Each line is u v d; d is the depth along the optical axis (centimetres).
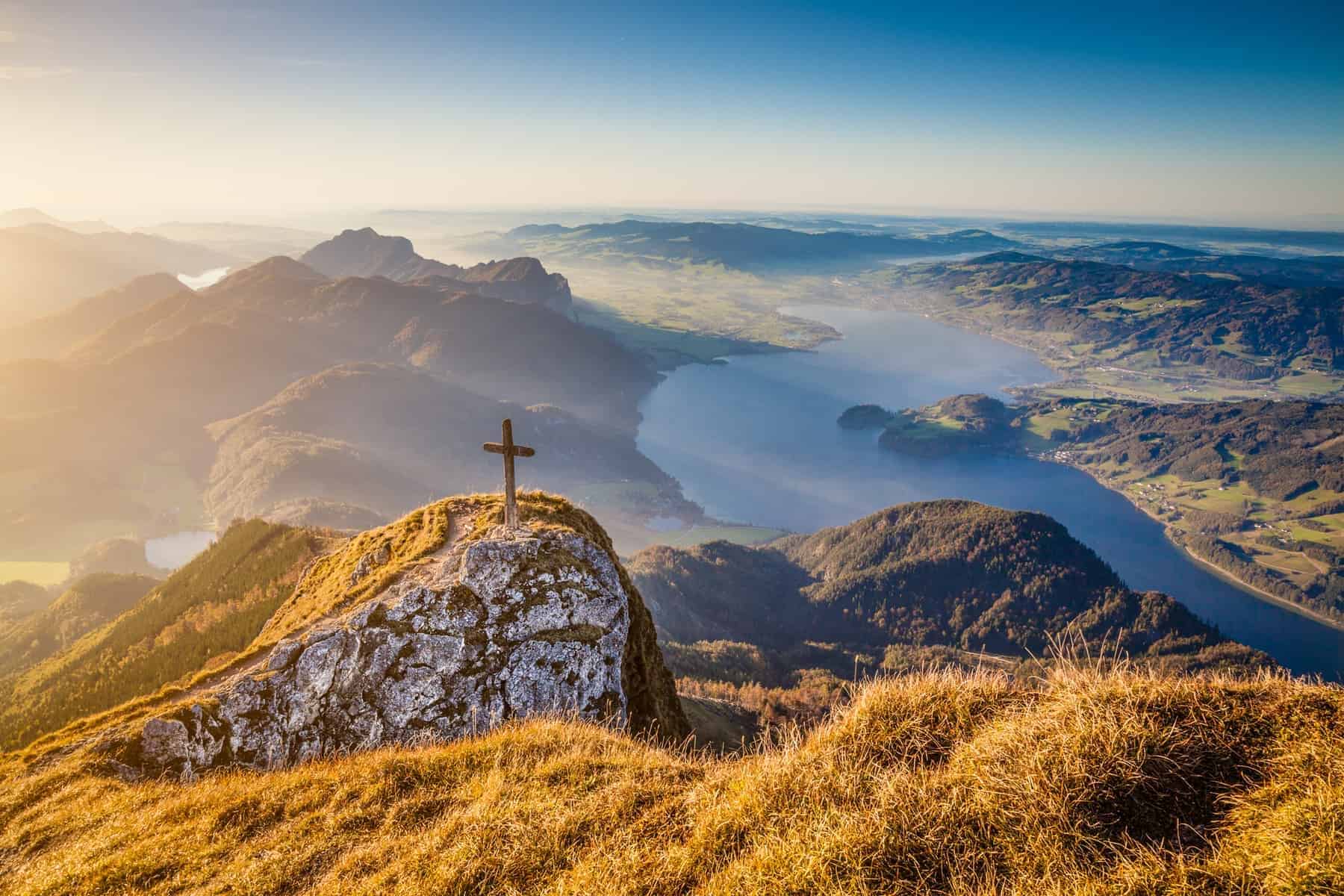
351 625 2191
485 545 2430
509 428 2597
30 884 1084
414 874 823
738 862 642
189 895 947
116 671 6141
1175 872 477
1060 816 547
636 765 981
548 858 785
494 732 1352
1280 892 430
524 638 2281
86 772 1669
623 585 2803
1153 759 562
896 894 539
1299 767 515
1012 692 726
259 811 1140
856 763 695
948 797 609
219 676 2136
